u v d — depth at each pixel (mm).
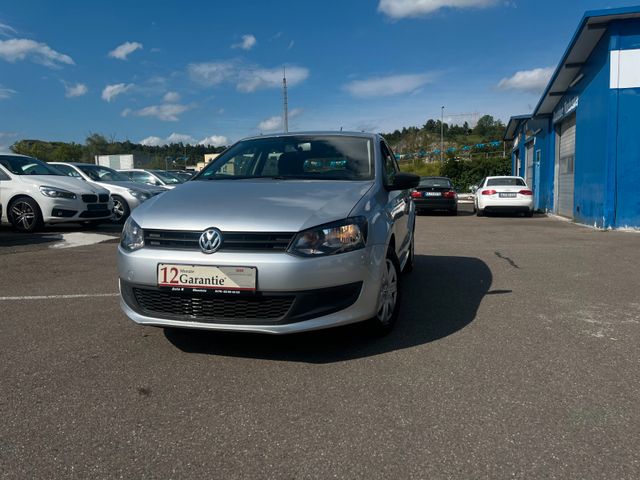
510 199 15617
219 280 2947
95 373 2980
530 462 2066
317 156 4355
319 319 2996
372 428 2346
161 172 17078
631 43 10664
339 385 2805
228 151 4730
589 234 10273
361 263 3131
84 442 2238
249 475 1996
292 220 3029
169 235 3104
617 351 3320
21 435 2293
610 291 5055
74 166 13070
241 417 2457
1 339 3588
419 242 9109
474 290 5141
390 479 1963
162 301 3129
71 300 4695
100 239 9156
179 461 2092
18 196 9797
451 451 2152
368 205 3449
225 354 3270
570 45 11797
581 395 2672
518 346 3422
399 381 2854
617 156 11023
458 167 43281
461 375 2934
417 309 4395
